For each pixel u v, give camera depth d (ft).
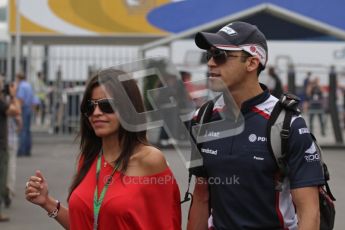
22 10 100.73
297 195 16.40
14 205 46.29
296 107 16.61
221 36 16.76
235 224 16.72
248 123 16.71
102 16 100.99
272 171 16.55
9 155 45.55
